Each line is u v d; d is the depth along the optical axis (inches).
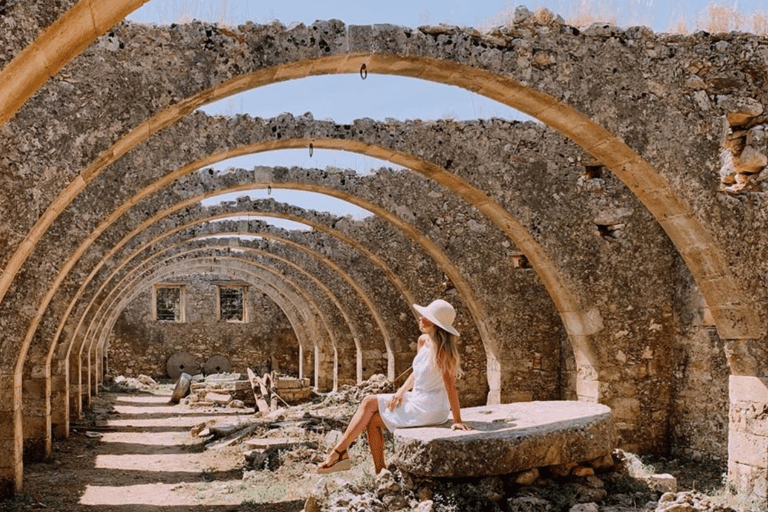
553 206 393.1
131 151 344.5
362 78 274.7
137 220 430.6
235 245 747.4
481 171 388.5
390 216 471.5
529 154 394.6
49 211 250.8
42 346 442.0
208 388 844.6
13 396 351.6
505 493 231.1
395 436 238.5
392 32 262.8
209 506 329.1
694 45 289.1
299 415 551.2
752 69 292.2
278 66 258.5
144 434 581.0
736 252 286.8
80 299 517.7
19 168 247.9
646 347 392.5
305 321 965.8
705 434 367.2
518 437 229.8
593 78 279.0
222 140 353.1
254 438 473.1
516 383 469.4
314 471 375.6
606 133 280.5
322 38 258.7
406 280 562.9
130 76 251.4
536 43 275.4
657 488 249.0
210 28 255.4
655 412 390.6
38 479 394.0
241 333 1203.9
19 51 152.7
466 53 268.4
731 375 295.1
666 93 284.8
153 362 1173.7
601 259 394.0
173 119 267.0
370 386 642.2
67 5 153.4
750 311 284.7
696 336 375.9
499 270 475.8
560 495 231.1
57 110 249.4
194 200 444.1
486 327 474.3
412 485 234.7
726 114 288.8
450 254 471.5
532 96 278.8
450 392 240.7
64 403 529.0
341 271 653.9
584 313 388.5
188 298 1195.3
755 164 287.1
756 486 278.8
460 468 224.5
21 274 345.1
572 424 244.1
